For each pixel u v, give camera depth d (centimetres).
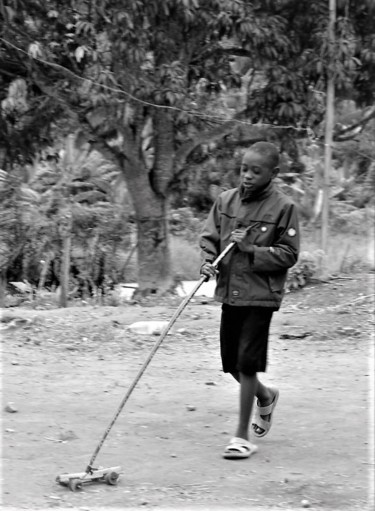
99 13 1121
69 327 962
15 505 442
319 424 606
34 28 1184
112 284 1366
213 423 607
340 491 471
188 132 1284
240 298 535
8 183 1327
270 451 546
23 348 862
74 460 520
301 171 1544
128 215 1385
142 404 656
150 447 550
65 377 741
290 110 1260
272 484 482
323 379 748
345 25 1247
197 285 527
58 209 1328
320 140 1354
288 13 1290
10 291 1366
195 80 1294
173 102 1171
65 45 1178
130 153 1257
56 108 1276
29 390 688
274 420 617
